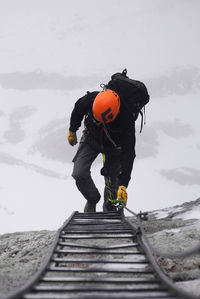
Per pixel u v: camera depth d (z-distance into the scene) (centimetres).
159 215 950
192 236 647
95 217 712
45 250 678
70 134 775
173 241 623
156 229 766
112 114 645
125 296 306
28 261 639
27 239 864
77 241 664
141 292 338
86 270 416
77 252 479
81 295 310
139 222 523
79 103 725
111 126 670
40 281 374
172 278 471
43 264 416
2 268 586
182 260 545
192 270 497
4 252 794
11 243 855
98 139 727
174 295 312
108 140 722
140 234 523
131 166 670
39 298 302
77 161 773
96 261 447
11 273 529
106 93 652
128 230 574
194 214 862
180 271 514
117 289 339
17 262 641
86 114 732
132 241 641
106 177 781
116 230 579
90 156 772
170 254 347
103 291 340
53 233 803
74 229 604
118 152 745
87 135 762
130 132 669
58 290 336
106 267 509
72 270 414
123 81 670
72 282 376
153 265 412
